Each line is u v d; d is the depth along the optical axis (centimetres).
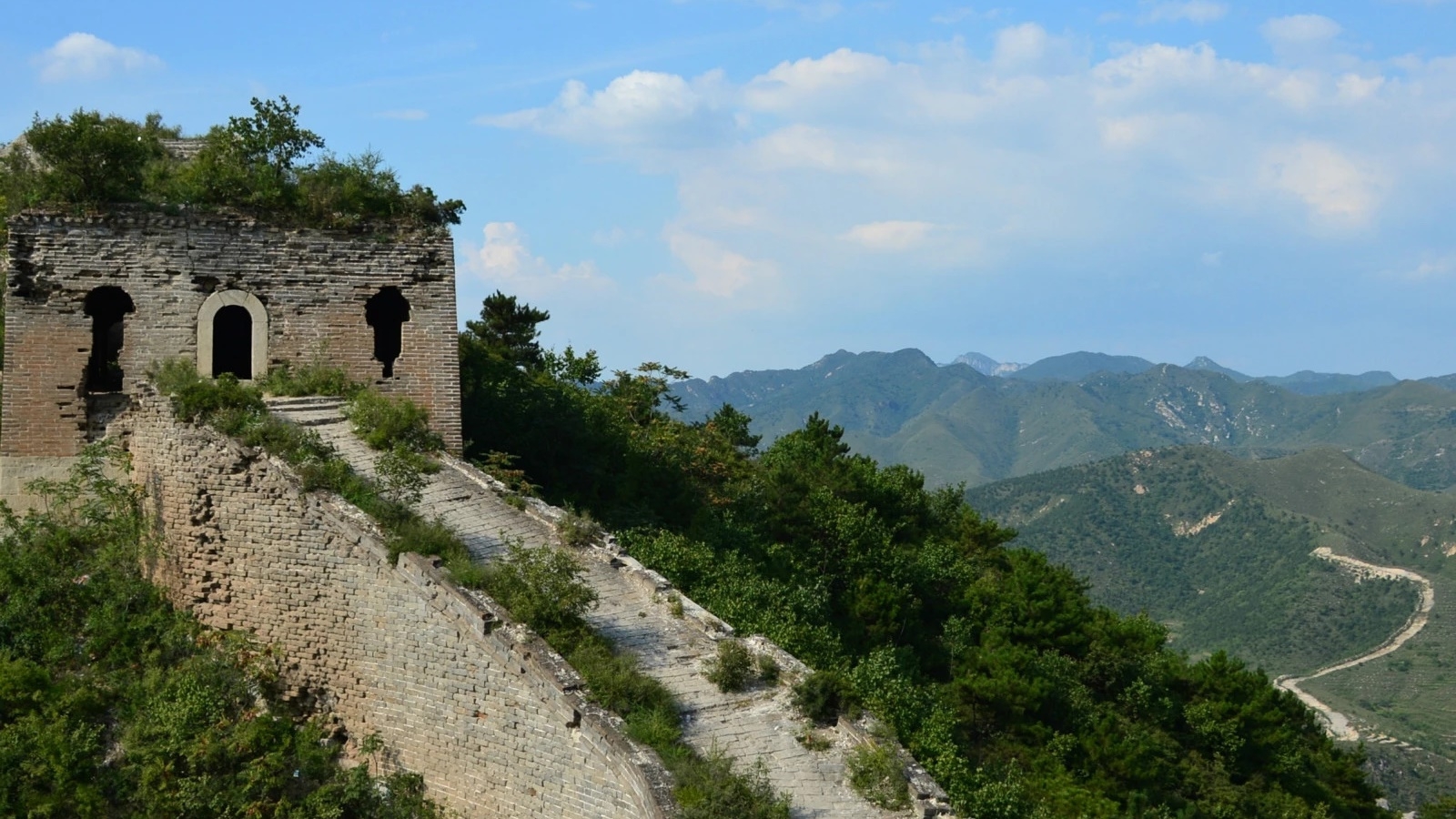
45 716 2258
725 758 1959
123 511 2725
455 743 2183
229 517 2511
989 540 5334
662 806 1800
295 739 2283
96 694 2319
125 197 3042
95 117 3072
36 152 3136
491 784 2131
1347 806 4862
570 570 2289
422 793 2220
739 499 4125
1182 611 17312
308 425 2781
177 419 2625
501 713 2112
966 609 4450
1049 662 4178
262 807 2148
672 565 3117
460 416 3444
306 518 2406
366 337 3188
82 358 2966
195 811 2119
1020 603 4547
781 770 1995
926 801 1947
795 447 5362
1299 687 14075
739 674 2206
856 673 3023
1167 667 4794
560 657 2114
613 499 3706
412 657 2247
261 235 3105
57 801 2127
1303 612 15950
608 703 2042
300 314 3133
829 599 3897
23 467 2911
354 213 3222
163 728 2225
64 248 2958
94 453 2845
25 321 2928
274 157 3291
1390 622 15612
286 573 2430
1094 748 3859
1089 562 18475
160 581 2627
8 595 2542
